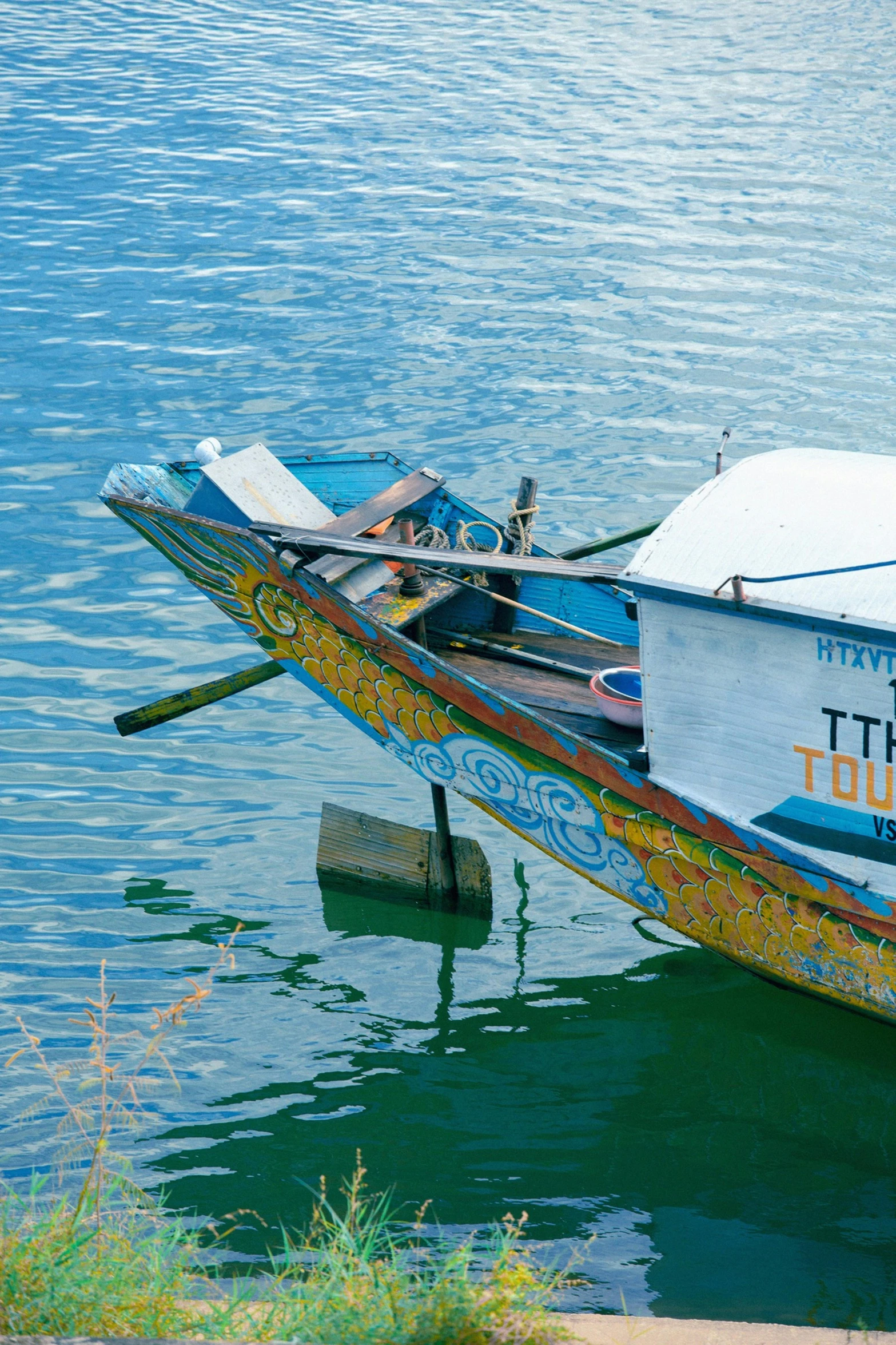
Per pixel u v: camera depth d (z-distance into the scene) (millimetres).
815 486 12281
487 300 31656
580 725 14086
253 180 39594
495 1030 13602
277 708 19031
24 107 46594
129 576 21938
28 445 25609
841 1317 10062
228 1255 10586
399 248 34656
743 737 12195
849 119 43750
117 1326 7484
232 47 54938
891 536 11523
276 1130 12172
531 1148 12047
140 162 41188
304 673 15141
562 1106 12586
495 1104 12586
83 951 14508
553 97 47281
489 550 16344
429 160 41031
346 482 16922
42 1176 10602
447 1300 7480
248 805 17016
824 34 54562
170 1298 7762
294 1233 10883
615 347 29172
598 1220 11180
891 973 12156
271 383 28016
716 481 12688
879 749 11469
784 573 11633
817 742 11797
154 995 13914
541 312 30906
